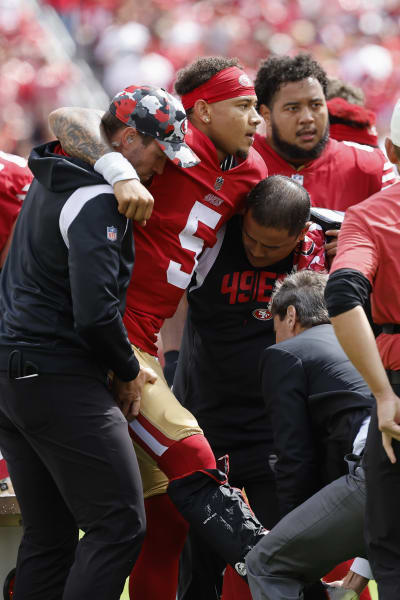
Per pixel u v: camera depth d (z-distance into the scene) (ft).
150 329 40.57
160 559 39.63
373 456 30.68
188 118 41.52
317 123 48.44
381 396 29.25
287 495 36.50
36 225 35.19
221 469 39.47
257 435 42.86
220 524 36.40
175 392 46.09
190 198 39.91
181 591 44.39
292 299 39.45
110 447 34.58
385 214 30.89
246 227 40.65
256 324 42.75
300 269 42.83
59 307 34.55
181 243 40.16
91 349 34.60
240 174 40.86
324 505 34.04
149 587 39.52
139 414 38.24
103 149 35.32
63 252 34.45
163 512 39.22
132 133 36.47
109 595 34.35
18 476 36.91
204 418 43.91
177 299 41.06
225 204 40.75
